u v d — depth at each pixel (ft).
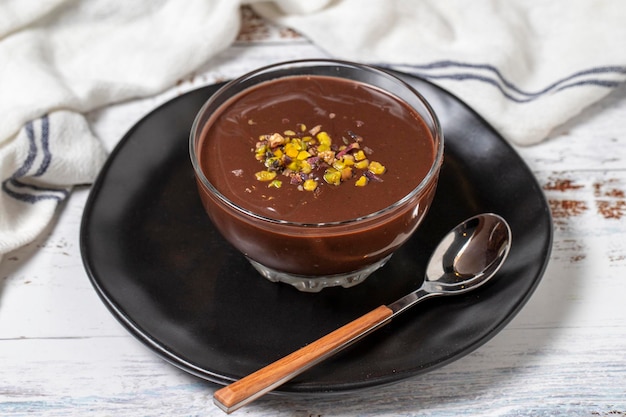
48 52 2.12
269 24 2.27
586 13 2.19
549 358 1.62
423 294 1.63
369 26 2.15
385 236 1.54
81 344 1.64
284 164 1.60
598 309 1.69
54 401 1.57
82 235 1.70
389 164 1.61
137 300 1.63
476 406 1.56
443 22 2.21
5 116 1.89
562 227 1.82
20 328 1.67
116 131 2.02
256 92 1.74
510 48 2.10
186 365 1.53
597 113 2.06
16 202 1.84
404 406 1.56
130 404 1.56
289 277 1.66
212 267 1.71
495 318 1.57
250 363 1.54
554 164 1.95
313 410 1.55
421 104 1.66
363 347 1.55
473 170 1.85
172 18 2.21
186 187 1.84
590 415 1.55
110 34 2.19
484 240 1.69
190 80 2.14
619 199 1.87
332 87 1.75
